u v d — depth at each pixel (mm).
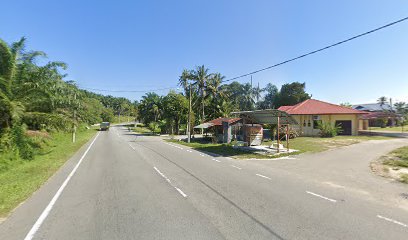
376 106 70375
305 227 5266
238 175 10422
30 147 15438
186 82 45250
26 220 5660
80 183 9047
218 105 46531
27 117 16812
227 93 49562
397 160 13258
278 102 71062
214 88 45094
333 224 5426
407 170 10922
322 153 16703
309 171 11258
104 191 7984
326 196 7461
